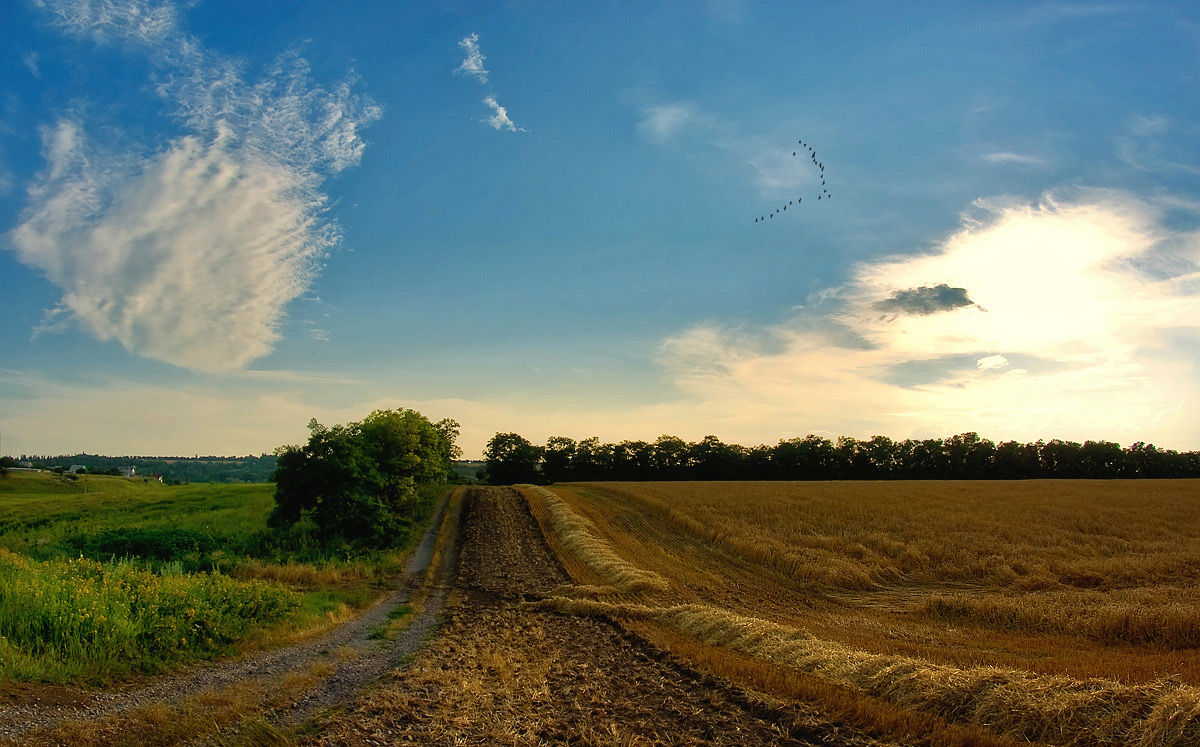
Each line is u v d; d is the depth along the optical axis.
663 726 9.41
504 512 52.31
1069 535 36.75
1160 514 44.16
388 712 9.56
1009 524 40.00
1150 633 16.97
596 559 31.39
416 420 48.34
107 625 11.16
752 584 29.19
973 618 21.88
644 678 12.26
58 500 59.91
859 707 9.63
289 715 9.42
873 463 124.69
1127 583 26.30
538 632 17.52
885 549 34.56
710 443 128.12
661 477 125.62
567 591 24.41
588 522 45.16
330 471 32.66
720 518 44.84
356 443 35.66
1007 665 12.50
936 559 32.69
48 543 25.72
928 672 10.57
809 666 12.53
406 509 47.09
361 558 30.27
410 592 24.95
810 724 9.18
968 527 39.38
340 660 13.24
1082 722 8.41
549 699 10.79
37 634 10.49
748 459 124.31
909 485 75.00
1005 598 23.33
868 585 29.23
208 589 15.22
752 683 11.40
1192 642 16.23
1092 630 18.14
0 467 103.12
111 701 9.02
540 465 126.62
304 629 16.00
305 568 25.31
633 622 18.72
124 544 25.36
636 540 40.00
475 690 11.03
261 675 11.46
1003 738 8.36
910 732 8.76
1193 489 63.94
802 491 64.00
